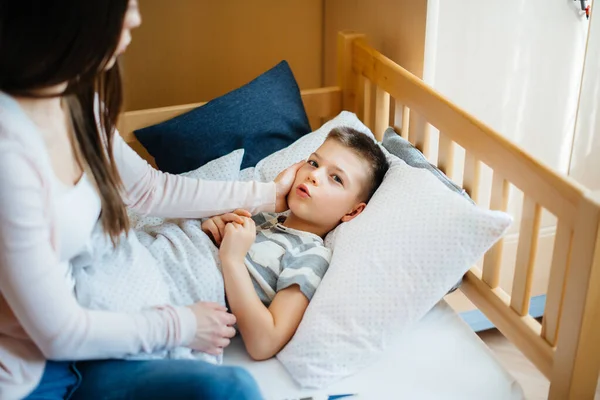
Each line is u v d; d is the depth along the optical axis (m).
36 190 0.86
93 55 0.82
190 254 1.24
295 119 1.72
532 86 1.65
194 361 1.01
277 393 1.14
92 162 1.03
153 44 1.97
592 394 1.12
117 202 1.08
